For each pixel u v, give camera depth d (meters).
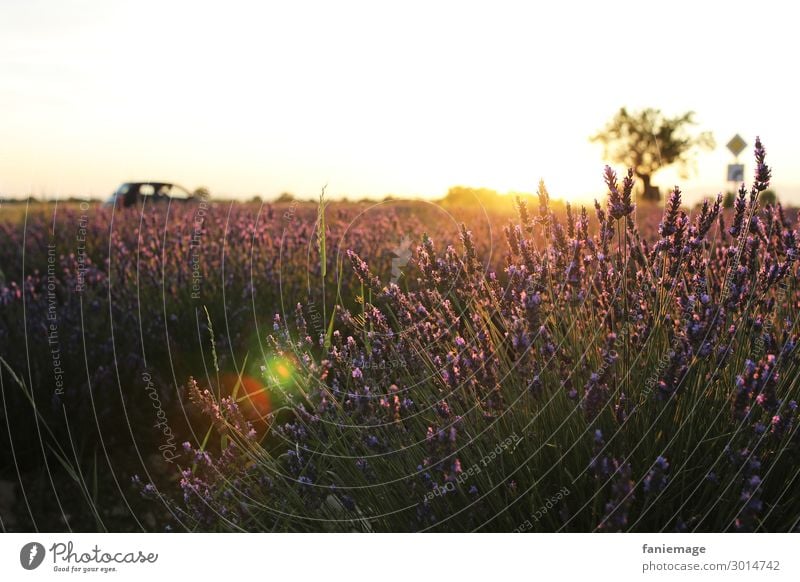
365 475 2.25
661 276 2.31
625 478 1.68
